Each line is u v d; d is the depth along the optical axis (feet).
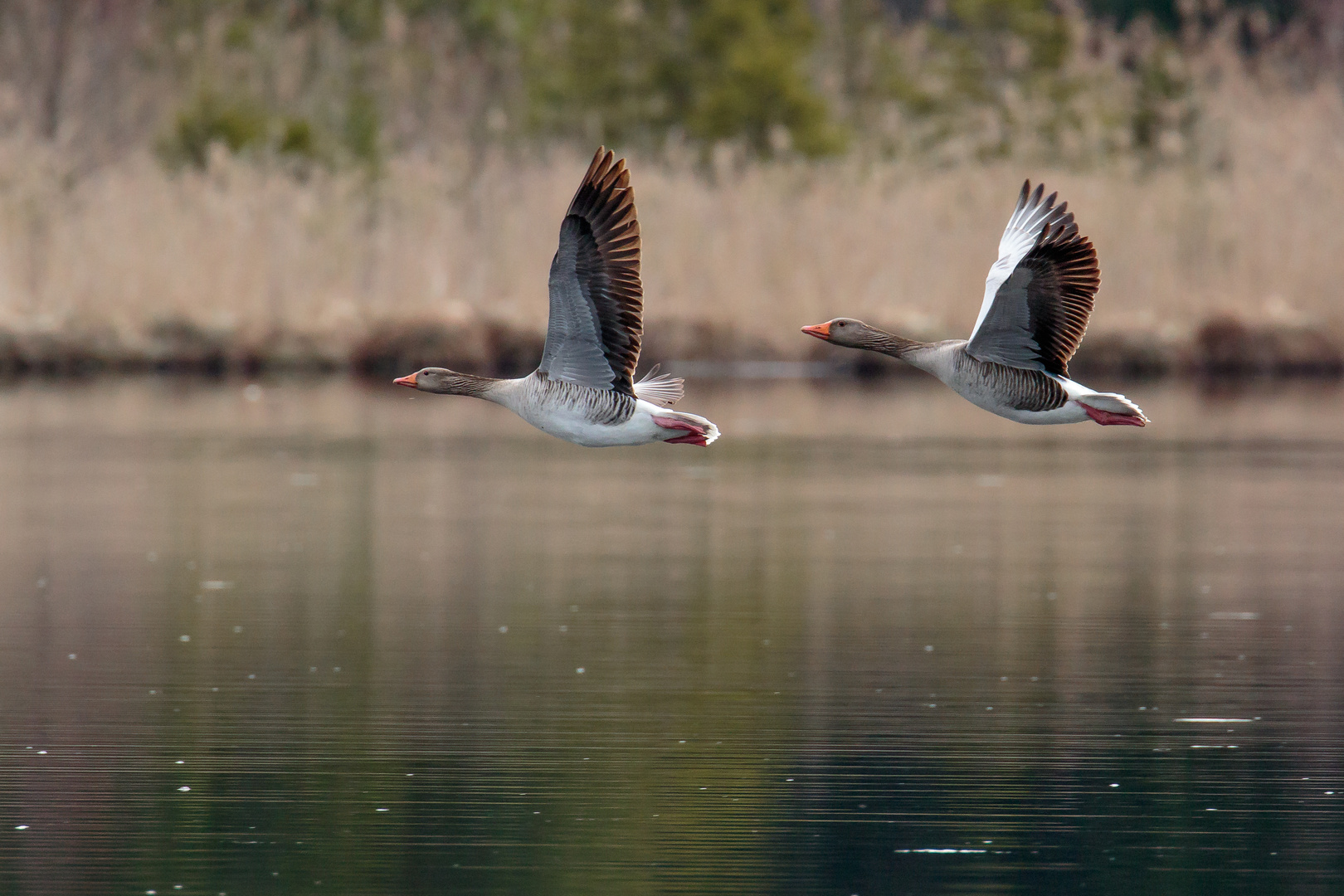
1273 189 147.23
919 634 60.75
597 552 76.23
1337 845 40.96
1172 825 42.14
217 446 109.70
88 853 40.47
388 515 85.87
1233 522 83.56
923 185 149.89
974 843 41.06
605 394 42.50
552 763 46.60
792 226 147.74
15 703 52.16
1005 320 42.98
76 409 126.62
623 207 41.06
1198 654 57.93
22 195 150.20
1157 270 146.51
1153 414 126.41
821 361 147.95
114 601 65.82
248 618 63.26
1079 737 48.80
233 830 41.78
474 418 129.80
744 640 59.82
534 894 38.14
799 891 38.27
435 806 43.39
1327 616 63.26
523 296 148.87
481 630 61.41
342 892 38.29
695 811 43.04
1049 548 76.79
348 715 50.90
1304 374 145.79
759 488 95.55
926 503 90.07
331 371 148.56
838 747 47.91
